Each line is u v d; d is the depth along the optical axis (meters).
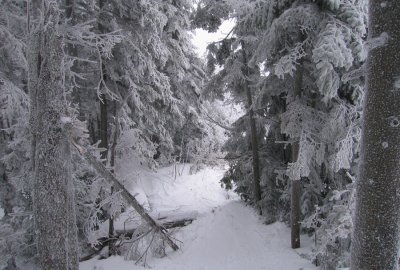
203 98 13.38
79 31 7.20
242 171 13.16
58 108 5.42
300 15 7.86
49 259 5.39
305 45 8.82
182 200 15.80
